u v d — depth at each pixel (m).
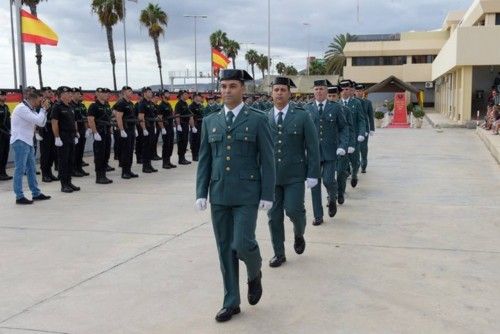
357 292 4.96
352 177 10.65
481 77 35.09
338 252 6.23
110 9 46.00
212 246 6.55
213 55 32.47
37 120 9.31
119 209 8.92
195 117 16.23
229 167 4.32
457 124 29.52
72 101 12.84
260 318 4.40
